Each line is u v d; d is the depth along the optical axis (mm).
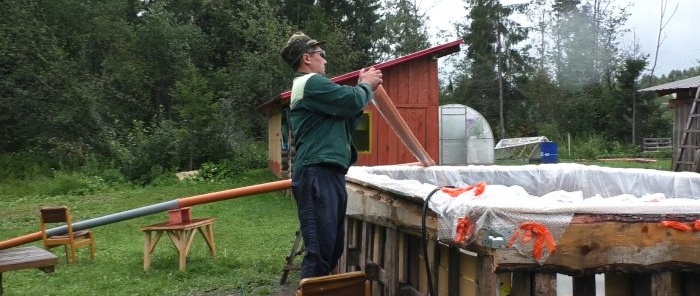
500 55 38375
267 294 5125
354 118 2883
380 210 3180
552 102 35750
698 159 11570
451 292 2566
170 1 27922
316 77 2730
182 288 5430
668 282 2107
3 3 18938
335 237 2748
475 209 2068
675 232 2094
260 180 15977
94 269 6258
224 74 24062
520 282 2066
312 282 2543
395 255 3074
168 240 7871
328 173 2732
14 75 18734
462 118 14539
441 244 2654
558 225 2016
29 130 18859
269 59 22703
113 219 4461
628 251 2061
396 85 11164
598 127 33156
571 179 4590
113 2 23109
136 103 22031
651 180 4000
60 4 20609
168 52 23625
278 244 7398
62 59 19422
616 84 33969
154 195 13500
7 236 8977
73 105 19141
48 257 3947
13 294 5301
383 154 11156
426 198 2402
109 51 22656
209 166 16766
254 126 23750
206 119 18094
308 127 2746
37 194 14328
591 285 2098
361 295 2697
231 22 25172
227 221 9281
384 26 34469
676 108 14477
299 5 29938
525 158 23297
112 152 17781
